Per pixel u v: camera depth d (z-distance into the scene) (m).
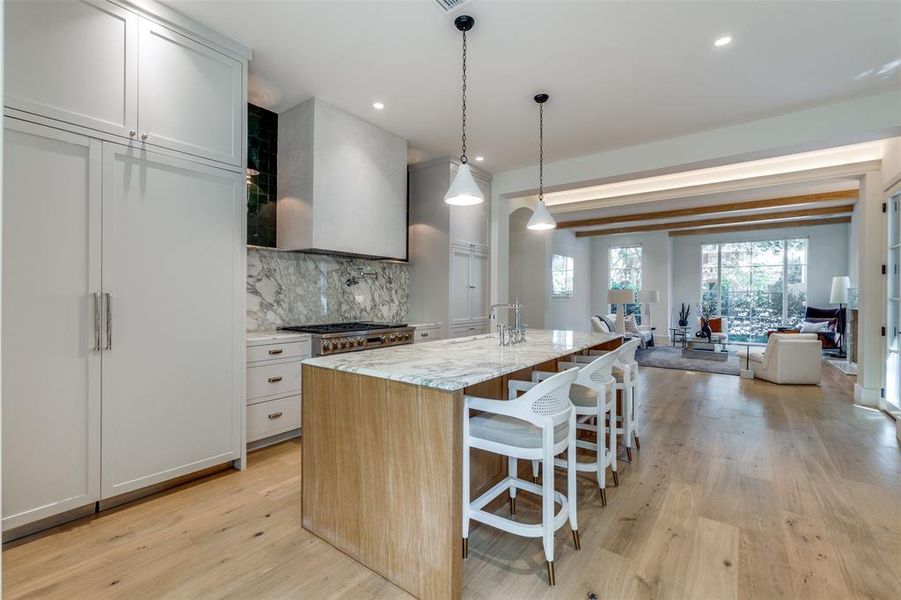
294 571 1.90
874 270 4.51
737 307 10.10
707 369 6.64
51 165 2.10
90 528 2.20
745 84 3.21
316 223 3.51
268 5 2.44
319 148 3.53
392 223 4.21
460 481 1.71
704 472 2.90
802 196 6.41
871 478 2.80
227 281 2.80
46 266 2.10
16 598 1.73
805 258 9.37
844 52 2.81
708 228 9.67
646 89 3.29
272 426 3.27
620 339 4.00
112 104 2.29
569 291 9.98
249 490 2.63
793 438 3.56
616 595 1.75
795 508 2.42
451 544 1.68
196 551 2.03
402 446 1.82
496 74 3.12
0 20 0.81
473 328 5.18
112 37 2.29
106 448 2.30
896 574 1.87
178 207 2.55
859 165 4.63
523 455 1.85
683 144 4.16
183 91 2.56
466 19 2.52
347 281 4.45
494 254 5.46
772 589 1.78
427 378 1.76
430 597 1.73
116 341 2.32
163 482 2.59
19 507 2.04
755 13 2.46
